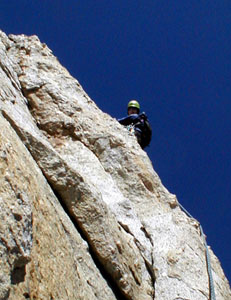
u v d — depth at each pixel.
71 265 4.84
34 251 4.24
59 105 8.88
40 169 5.90
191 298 6.66
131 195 8.34
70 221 5.79
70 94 9.50
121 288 5.93
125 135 9.63
